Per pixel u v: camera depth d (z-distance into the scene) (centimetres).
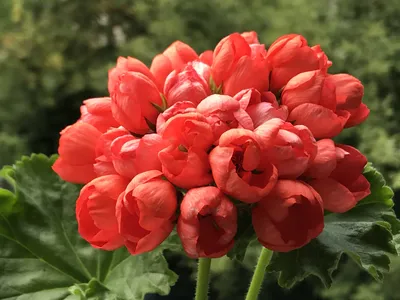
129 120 14
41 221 19
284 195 13
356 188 14
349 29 67
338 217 17
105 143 14
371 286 52
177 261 55
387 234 16
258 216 13
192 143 13
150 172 13
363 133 61
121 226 13
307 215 13
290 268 16
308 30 65
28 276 19
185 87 14
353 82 15
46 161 20
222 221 13
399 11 70
